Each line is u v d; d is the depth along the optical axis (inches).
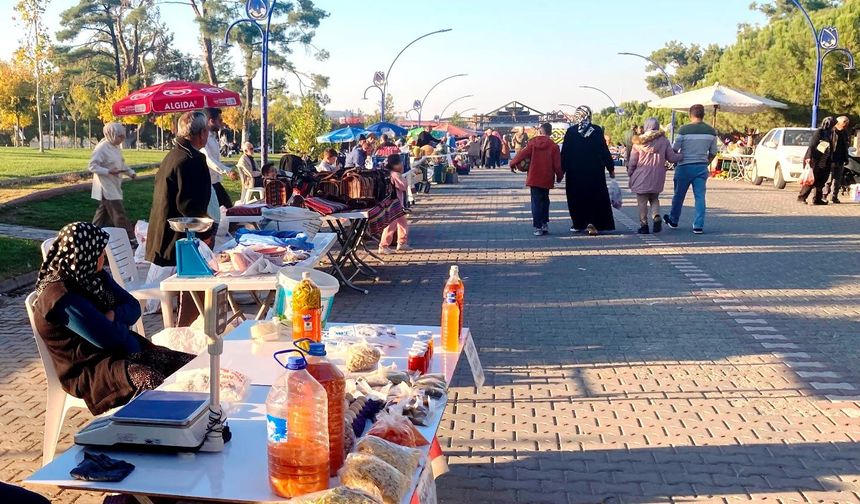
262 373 148.7
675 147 552.1
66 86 2625.5
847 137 767.1
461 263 445.4
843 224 603.5
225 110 2194.9
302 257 253.9
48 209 565.3
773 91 1343.5
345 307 334.0
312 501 91.1
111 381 158.4
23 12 1254.3
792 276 398.0
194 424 113.4
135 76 2608.3
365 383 139.8
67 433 199.2
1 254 402.6
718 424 205.9
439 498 164.6
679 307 332.8
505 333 293.6
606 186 548.7
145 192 720.3
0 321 308.3
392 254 480.1
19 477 173.3
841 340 281.4
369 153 854.5
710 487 170.4
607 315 319.9
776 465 181.2
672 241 519.2
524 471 178.4
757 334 289.9
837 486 170.7
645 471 178.5
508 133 4180.6
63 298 158.2
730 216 663.1
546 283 385.1
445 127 2278.5
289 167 602.2
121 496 114.7
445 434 199.8
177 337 198.7
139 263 322.7
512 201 850.8
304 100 1370.6
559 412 214.8
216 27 1868.8
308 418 101.0
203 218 241.9
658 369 250.7
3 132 2659.9
